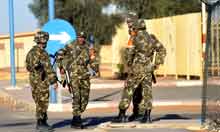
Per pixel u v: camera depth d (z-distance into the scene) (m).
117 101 44.69
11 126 31.86
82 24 75.88
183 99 45.59
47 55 27.92
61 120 34.28
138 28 27.98
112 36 77.31
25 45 129.12
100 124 29.86
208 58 26.12
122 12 76.12
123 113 28.88
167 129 27.03
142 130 26.89
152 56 28.11
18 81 75.88
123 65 75.31
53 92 42.56
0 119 36.25
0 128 30.80
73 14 76.25
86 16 75.88
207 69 26.30
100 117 35.94
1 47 131.88
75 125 29.38
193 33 65.69
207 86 26.42
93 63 29.42
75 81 29.02
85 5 75.69
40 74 27.88
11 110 42.53
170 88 57.16
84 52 29.00
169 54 70.88
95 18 75.88
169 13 85.69
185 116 34.97
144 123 28.45
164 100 44.97
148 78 28.06
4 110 42.59
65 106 40.81
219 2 25.25
